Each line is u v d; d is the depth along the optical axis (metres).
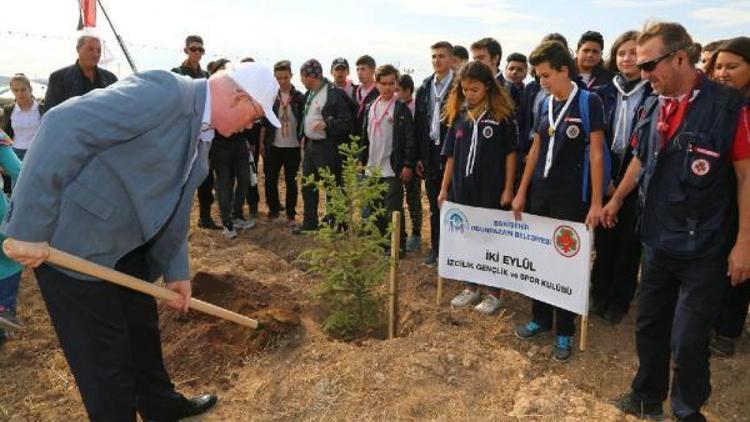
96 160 2.33
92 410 2.54
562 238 3.88
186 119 2.39
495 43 5.44
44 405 3.44
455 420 3.16
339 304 4.23
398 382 3.45
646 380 3.21
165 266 2.91
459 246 4.51
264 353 3.87
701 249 2.81
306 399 3.37
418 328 4.38
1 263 3.91
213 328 4.04
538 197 3.99
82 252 2.41
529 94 4.77
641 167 3.17
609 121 4.39
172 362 3.77
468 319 4.48
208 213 7.02
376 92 6.82
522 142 4.76
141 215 2.42
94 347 2.50
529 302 4.87
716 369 3.77
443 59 5.38
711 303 2.86
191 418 3.25
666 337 3.14
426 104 5.64
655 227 2.97
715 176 2.73
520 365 3.73
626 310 4.46
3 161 3.83
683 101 2.77
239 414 3.28
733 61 3.47
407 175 5.71
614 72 4.58
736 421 3.31
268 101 2.48
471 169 4.32
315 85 6.35
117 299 2.58
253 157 7.61
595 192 3.69
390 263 4.18
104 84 5.77
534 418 3.16
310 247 6.27
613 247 4.39
